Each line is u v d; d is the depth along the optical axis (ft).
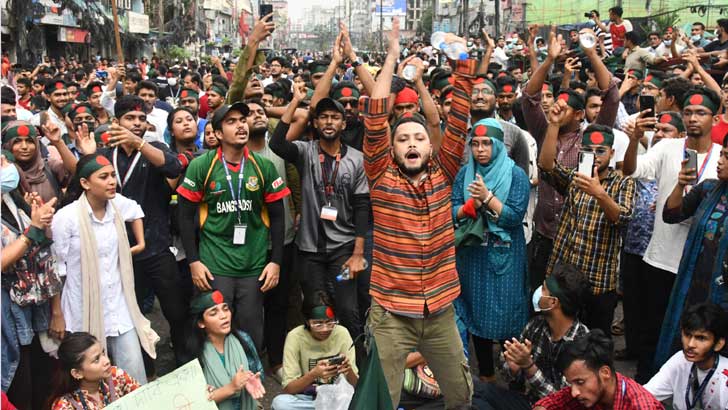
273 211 16.96
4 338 14.06
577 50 40.11
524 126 27.40
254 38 19.45
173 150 20.53
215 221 16.46
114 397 13.62
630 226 18.86
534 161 20.71
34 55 77.46
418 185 11.91
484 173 16.78
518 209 16.38
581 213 16.87
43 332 15.07
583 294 15.07
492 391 15.40
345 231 17.40
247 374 14.17
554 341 15.19
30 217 15.34
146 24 133.39
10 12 69.87
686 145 17.12
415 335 12.23
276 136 17.03
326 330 15.85
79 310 15.14
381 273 12.16
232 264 16.46
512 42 56.85
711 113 16.69
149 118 28.78
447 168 12.23
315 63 30.07
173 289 17.65
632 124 17.66
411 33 234.99
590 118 23.30
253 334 16.80
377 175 12.09
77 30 99.76
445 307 12.16
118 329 15.47
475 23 120.78
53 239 14.80
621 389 12.42
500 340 16.90
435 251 12.01
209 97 27.94
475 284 16.84
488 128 16.63
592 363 12.17
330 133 17.06
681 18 76.28
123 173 17.28
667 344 15.10
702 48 35.65
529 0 95.86
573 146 20.34
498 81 24.57
